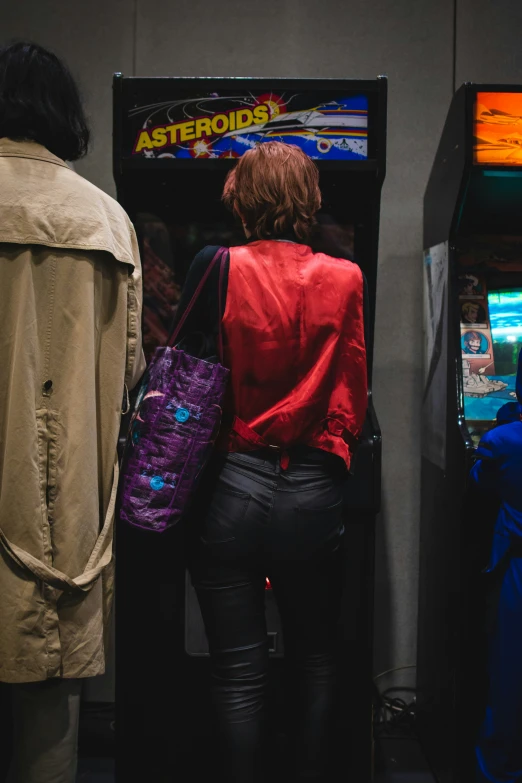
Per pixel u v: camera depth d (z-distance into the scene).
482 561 1.99
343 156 1.85
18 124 1.34
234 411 1.42
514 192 2.16
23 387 1.28
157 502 1.39
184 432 1.38
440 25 2.49
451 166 2.12
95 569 1.33
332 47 2.50
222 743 1.43
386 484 2.63
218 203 2.12
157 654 1.92
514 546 1.86
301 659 1.54
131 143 1.86
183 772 1.95
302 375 1.39
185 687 1.93
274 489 1.38
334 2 2.49
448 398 2.17
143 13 2.48
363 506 1.80
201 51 2.50
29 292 1.29
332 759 1.92
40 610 1.29
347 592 1.87
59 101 1.38
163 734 1.94
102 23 2.48
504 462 1.83
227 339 1.38
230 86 1.84
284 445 1.38
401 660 2.63
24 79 1.35
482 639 2.01
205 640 1.93
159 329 2.21
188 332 1.43
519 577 1.85
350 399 1.44
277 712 1.97
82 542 1.32
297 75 2.51
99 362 1.39
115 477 1.40
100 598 1.37
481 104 1.97
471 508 1.97
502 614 1.87
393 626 2.64
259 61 2.50
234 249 1.41
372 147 1.85
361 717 1.91
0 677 1.28
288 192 1.42
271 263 1.39
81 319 1.31
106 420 1.39
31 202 1.30
